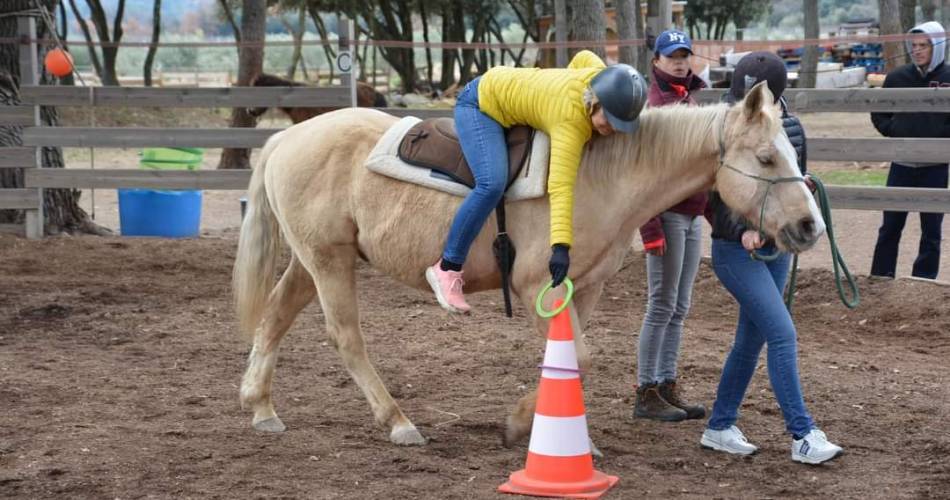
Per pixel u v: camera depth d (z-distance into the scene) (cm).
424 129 506
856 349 743
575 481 445
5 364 671
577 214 466
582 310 492
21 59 1134
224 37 6819
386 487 450
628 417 571
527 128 478
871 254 1059
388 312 846
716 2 4941
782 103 490
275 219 551
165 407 580
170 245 1111
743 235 462
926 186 912
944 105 888
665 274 540
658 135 463
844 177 1594
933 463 489
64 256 1050
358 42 1118
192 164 1248
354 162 516
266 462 486
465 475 469
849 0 8125
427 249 492
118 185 1139
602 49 1468
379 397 522
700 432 544
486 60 4378
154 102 1131
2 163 1129
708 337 766
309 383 639
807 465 488
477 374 664
